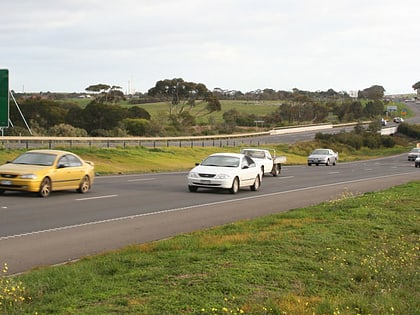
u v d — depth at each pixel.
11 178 19.00
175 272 8.32
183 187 25.06
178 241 11.13
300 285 7.97
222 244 10.61
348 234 12.21
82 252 10.89
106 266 8.91
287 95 199.50
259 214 16.95
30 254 10.56
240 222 14.23
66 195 20.48
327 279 8.43
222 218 15.96
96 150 41.97
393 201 18.47
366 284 8.34
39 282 7.80
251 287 7.63
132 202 19.11
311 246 10.64
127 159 41.84
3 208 16.53
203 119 116.31
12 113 70.62
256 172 24.86
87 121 76.50
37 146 40.41
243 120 119.25
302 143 81.50
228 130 96.44
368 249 10.91
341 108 156.62
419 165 53.47
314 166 53.03
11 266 9.55
